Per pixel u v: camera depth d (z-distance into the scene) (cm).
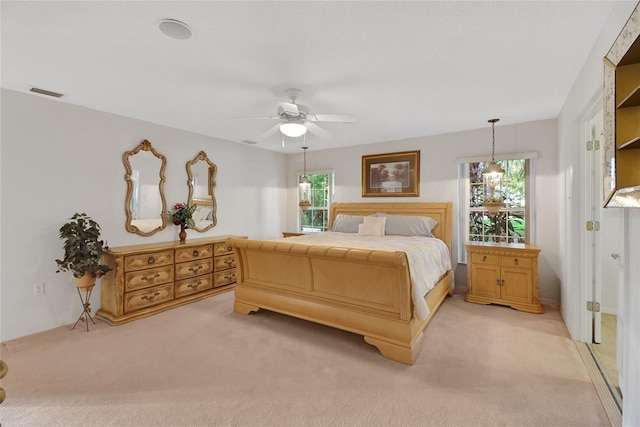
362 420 168
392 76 248
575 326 265
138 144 373
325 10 164
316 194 588
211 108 330
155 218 391
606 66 151
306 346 255
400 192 478
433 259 323
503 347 252
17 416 171
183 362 230
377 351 246
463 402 182
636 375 140
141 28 182
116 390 196
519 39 194
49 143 300
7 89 274
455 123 387
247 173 530
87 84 265
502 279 353
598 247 260
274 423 167
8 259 276
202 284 394
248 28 181
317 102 308
